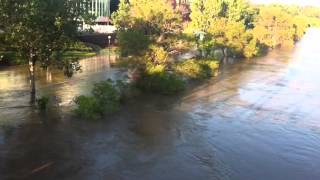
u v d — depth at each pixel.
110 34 93.25
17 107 41.34
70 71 45.56
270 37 112.06
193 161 31.31
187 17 115.00
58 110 41.22
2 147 31.62
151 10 56.00
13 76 56.03
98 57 77.94
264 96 52.88
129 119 40.50
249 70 72.06
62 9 39.09
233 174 29.52
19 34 37.59
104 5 112.81
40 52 40.03
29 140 33.28
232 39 86.25
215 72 65.44
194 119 41.69
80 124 37.81
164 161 31.05
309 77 67.25
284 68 75.50
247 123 41.16
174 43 56.97
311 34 160.00
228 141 35.84
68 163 29.72
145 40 52.03
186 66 60.09
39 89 49.28
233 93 53.84
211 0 106.06
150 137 35.81
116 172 28.88
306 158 32.94
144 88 52.12
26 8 37.09
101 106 41.31
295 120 42.94
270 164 31.47
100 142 33.94
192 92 53.62
